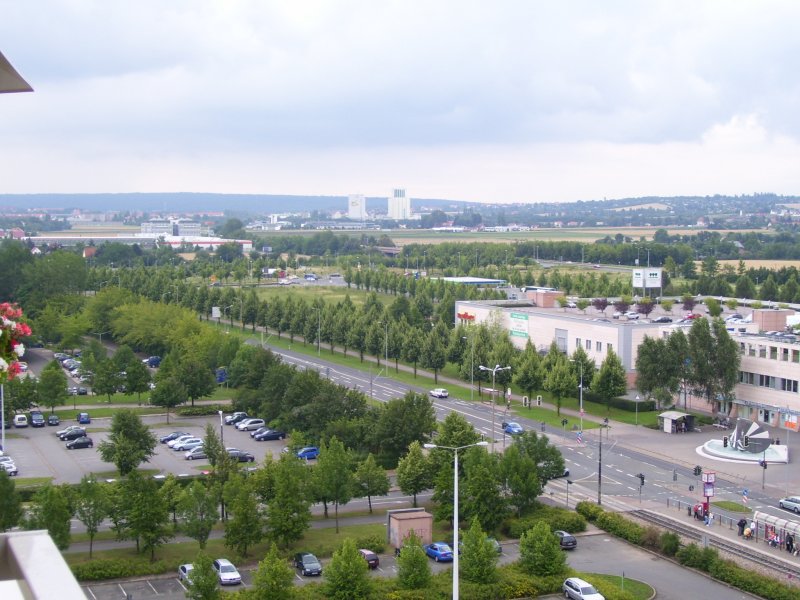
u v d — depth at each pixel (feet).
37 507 326.44
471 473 362.74
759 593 293.64
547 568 302.25
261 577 270.05
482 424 538.88
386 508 393.70
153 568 310.24
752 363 558.15
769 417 547.49
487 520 353.92
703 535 335.06
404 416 439.63
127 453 414.41
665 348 560.20
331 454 364.79
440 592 283.18
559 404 574.15
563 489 415.23
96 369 617.62
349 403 474.90
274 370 534.37
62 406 597.11
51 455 475.31
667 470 448.65
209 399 619.67
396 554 333.21
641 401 582.35
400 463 386.52
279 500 330.13
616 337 628.69
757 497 403.75
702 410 581.12
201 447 461.78
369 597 276.00
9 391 537.24
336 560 278.67
